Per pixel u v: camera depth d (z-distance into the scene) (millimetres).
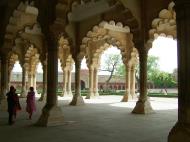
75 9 13547
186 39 4027
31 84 25062
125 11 10578
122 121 8594
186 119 3955
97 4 12672
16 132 6625
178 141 3938
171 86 41656
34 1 8812
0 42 11422
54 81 7855
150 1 10547
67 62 23266
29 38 17062
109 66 41688
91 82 21047
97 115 10164
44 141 5633
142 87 10727
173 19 10898
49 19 8086
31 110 9117
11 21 10750
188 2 3996
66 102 16875
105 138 5945
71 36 14414
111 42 18141
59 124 7781
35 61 24969
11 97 8016
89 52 20469
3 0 10922
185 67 4023
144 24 10680
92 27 13625
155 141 5703
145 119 9117
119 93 33156
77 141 5637
